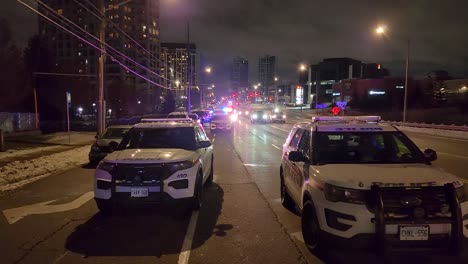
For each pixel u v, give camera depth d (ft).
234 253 18.12
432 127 121.80
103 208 23.75
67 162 49.47
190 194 23.67
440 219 14.89
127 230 21.70
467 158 52.80
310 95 440.45
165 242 19.70
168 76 308.19
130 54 418.10
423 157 19.72
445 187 15.38
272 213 24.93
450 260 16.81
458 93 215.51
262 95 588.50
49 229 21.97
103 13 65.51
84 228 22.12
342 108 144.77
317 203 16.67
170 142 28.37
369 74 415.44
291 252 18.16
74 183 36.04
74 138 89.10
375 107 237.45
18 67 157.69
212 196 29.86
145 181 22.65
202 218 23.86
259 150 63.77
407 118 178.91
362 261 16.94
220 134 101.71
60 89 160.35
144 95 326.65
